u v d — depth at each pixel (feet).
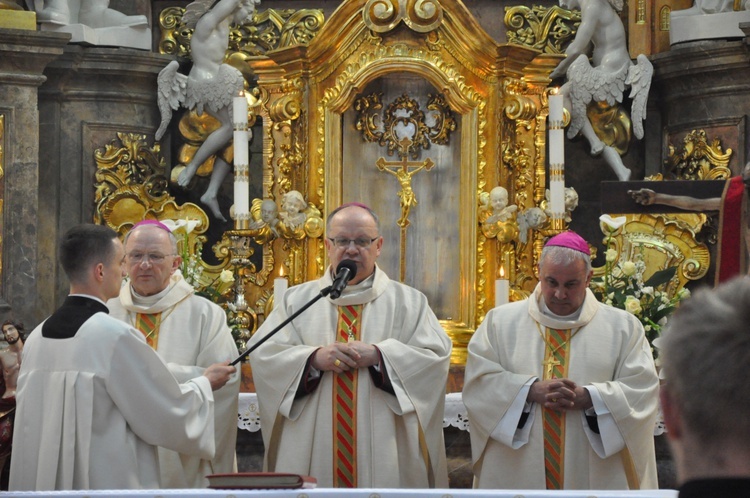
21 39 27.89
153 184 30.99
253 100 29.25
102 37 30.27
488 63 27.58
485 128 27.66
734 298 6.01
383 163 28.12
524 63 27.86
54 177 30.30
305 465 18.57
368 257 19.40
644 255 29.55
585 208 31.35
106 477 15.64
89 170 30.58
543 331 19.04
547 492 12.60
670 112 30.76
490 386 18.45
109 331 15.96
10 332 24.08
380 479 18.34
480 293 27.40
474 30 27.20
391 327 19.30
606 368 18.75
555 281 18.54
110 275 16.70
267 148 28.43
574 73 29.86
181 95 30.71
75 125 30.53
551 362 18.81
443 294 27.94
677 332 6.06
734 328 5.90
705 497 5.85
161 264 19.93
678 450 6.15
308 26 31.35
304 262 27.94
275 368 18.69
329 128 27.73
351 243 19.33
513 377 18.31
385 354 18.28
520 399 18.12
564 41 31.07
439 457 19.03
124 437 15.90
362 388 18.60
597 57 30.37
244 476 12.99
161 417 15.90
